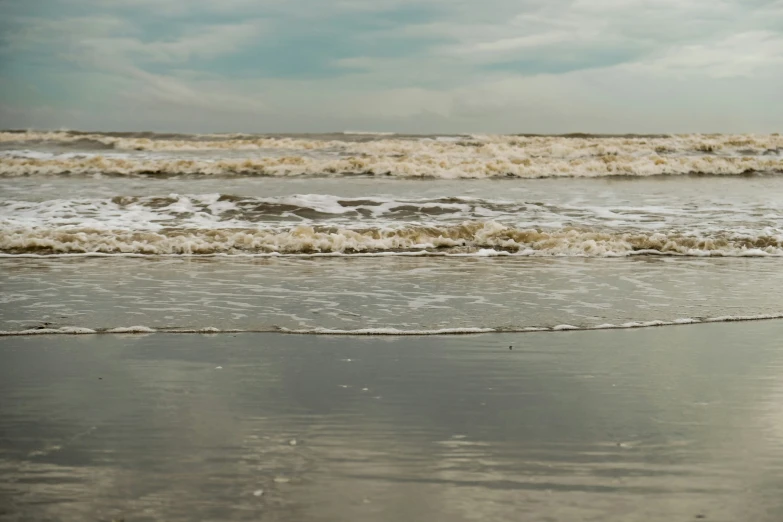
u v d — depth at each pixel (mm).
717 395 4805
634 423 4305
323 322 6785
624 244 11156
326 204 14141
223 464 3723
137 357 5672
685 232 12070
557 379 5148
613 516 3191
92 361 5559
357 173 20953
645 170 22188
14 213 13109
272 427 4238
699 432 4156
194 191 16844
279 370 5352
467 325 6695
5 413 4441
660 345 6062
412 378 5172
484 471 3652
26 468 3664
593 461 3768
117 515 3191
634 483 3516
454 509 3254
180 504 3291
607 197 16547
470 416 4430
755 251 10992
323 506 3279
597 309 7340
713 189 18531
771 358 5676
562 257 10781
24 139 28172
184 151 25719
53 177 19844
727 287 8508
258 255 10758
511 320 6875
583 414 4461
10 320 6770
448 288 8383
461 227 11812
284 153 24625
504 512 3229
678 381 5105
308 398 4742
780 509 3256
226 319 6871
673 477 3576
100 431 4164
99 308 7270
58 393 4820
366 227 12039
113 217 12914
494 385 5020
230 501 3320
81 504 3289
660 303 7625
